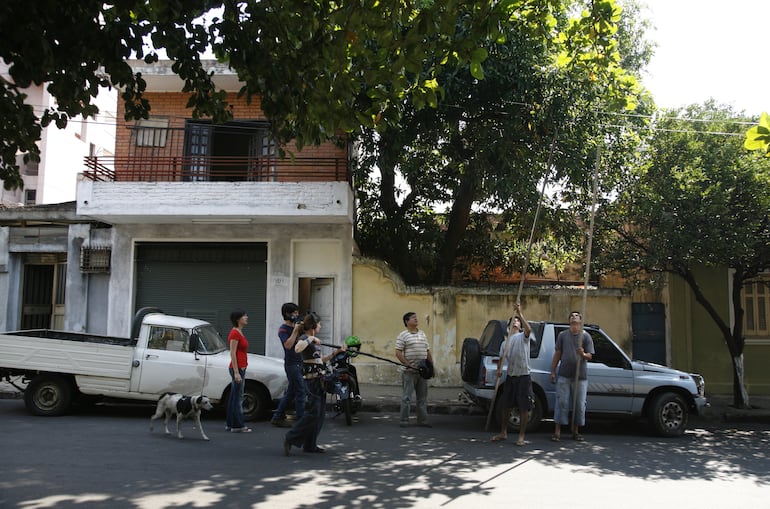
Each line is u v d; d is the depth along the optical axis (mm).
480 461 7500
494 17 5750
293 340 8078
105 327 14430
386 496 5848
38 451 7246
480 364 9891
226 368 9688
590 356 9125
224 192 13234
